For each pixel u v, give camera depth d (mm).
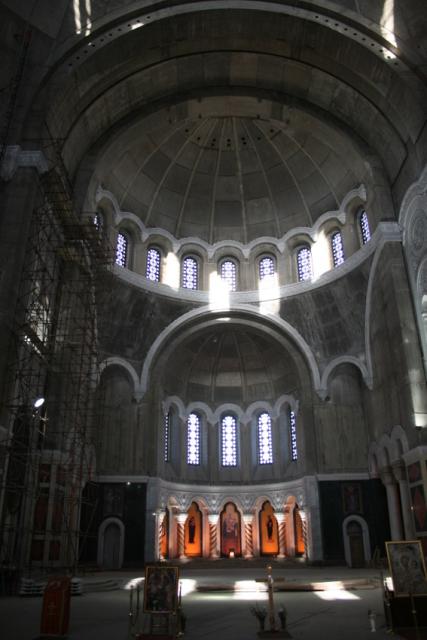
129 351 27625
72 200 20625
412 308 20906
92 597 14469
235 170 29594
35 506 18328
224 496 30984
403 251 21859
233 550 29812
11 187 17406
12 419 16188
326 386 27656
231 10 20781
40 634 8578
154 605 8570
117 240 27438
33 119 18578
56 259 20328
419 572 9297
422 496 18688
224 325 29719
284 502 29656
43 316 19453
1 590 14461
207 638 8570
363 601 13586
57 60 19484
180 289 28891
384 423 23578
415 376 19906
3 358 15422
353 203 26922
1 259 16453
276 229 30453
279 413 31625
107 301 26031
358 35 20734
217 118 27344
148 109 24188
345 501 26375
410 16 20297
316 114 24359
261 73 23828
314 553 25875
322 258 28438
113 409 27078
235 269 30688
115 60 21000
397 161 22266
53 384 19891
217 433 32156
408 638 8438
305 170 28422
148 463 26625
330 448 27156
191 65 23172
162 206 29406
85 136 22500
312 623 10078
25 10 19219
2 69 18844
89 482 24062
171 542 28781
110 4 20344
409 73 20234
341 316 27266
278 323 28766
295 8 20766
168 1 20281
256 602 13672
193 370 32125
